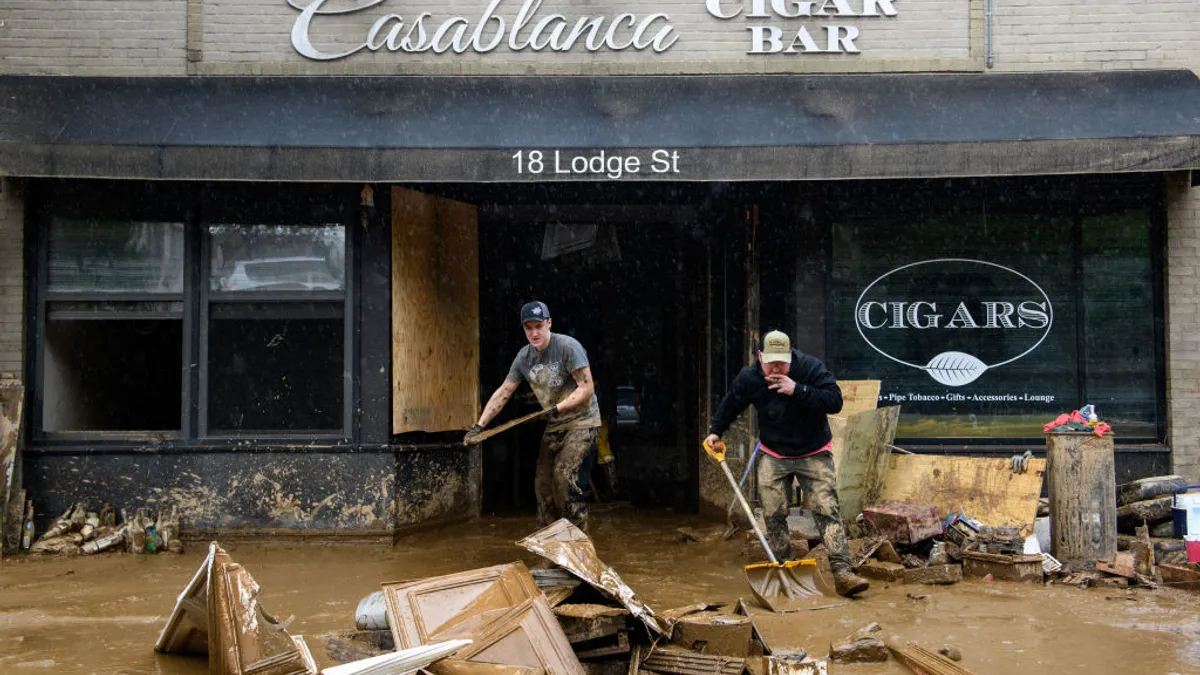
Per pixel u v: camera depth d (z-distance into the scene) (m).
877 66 8.62
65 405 8.62
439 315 9.05
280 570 7.25
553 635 4.26
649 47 8.67
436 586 4.78
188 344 8.43
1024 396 8.57
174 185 8.47
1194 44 8.56
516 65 8.59
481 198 9.48
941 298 8.63
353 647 4.59
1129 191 8.57
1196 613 5.66
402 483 8.40
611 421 11.95
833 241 8.68
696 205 9.59
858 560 6.69
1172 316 8.45
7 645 5.08
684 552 7.83
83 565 7.41
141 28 8.52
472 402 9.52
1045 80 8.45
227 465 8.28
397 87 8.42
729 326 9.23
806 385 6.25
